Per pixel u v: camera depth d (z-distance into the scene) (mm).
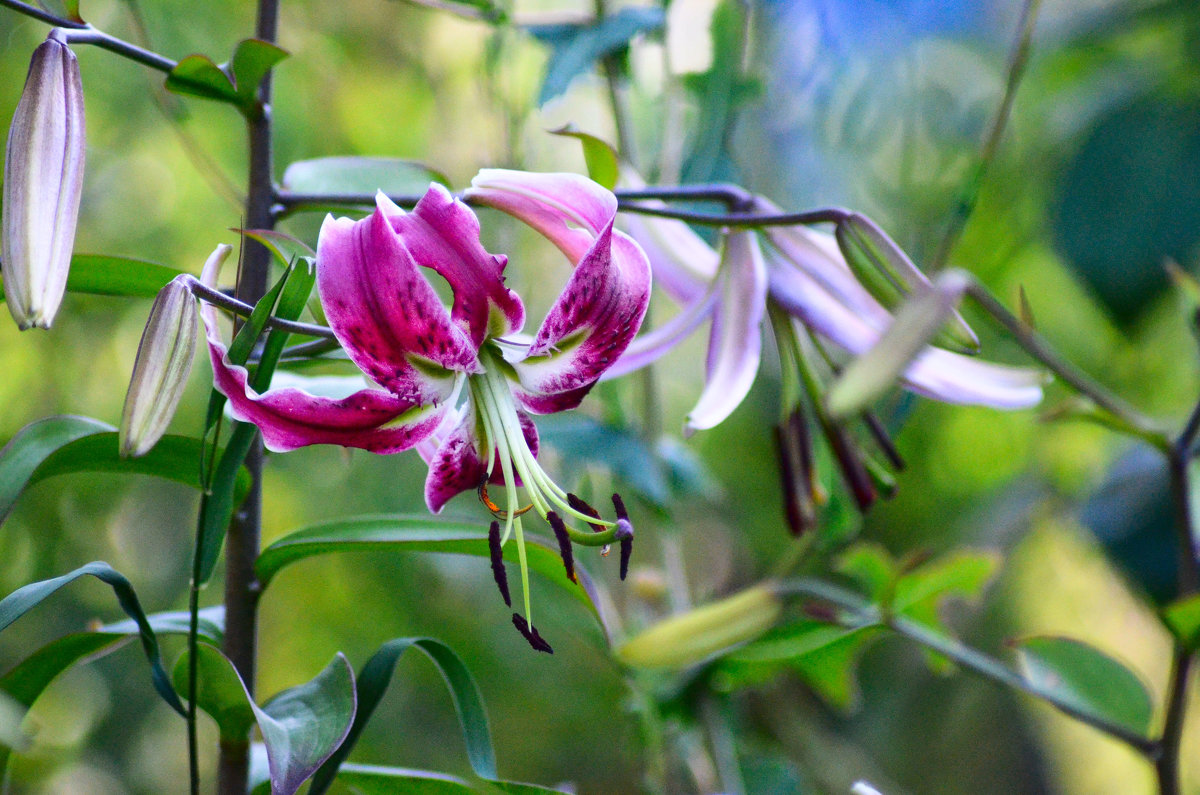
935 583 1253
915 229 1862
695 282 1154
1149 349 2039
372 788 1090
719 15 1311
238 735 1084
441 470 1057
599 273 1038
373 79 2062
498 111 1297
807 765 1819
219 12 2016
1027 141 1968
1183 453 1209
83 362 2000
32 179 994
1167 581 1476
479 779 1077
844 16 1524
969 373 1128
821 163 1794
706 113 1311
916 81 1683
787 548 2055
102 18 1897
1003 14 1989
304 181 1124
